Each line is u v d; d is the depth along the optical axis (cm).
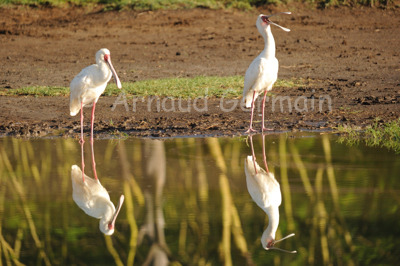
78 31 3278
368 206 845
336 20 3372
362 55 2583
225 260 694
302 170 1045
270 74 1360
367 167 1052
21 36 3184
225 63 2456
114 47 2883
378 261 672
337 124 1437
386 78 2066
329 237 744
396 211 821
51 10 3722
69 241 748
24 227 793
